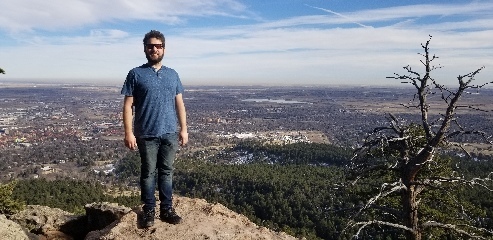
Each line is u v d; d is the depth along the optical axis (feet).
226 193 233.55
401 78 41.98
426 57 39.40
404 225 41.60
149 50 20.67
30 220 41.37
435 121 40.73
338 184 47.70
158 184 22.20
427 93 41.06
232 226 23.21
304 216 167.02
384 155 45.62
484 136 37.78
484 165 181.27
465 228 44.93
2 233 28.66
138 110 20.83
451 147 41.78
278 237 23.58
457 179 40.81
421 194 48.44
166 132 20.99
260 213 193.98
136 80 20.52
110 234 21.48
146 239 20.80
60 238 39.27
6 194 52.60
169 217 22.27
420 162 40.04
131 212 23.63
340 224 141.08
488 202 96.68
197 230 21.86
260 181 230.07
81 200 180.34
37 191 183.01
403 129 43.47
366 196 48.42
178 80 21.77
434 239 45.85
